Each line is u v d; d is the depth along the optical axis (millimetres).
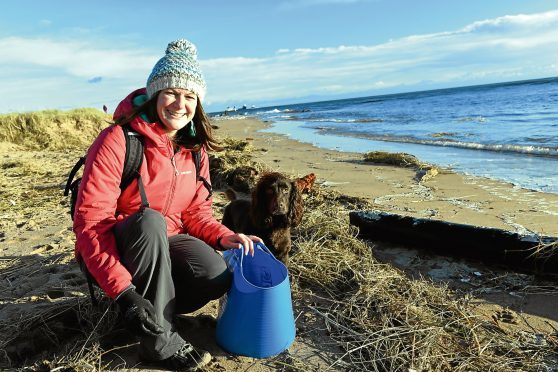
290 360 2707
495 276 3822
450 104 36344
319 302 3447
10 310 3262
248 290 2699
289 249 4262
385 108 43875
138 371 2561
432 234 4230
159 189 2729
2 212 6281
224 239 2928
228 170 7848
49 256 4445
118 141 2547
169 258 2547
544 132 13141
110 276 2334
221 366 2645
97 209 2467
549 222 5074
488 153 10695
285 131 22641
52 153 14133
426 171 8367
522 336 2943
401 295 3426
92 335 2854
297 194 4277
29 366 2623
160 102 2623
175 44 2734
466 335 2920
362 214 4730
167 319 2529
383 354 2691
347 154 11891
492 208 5820
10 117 16594
